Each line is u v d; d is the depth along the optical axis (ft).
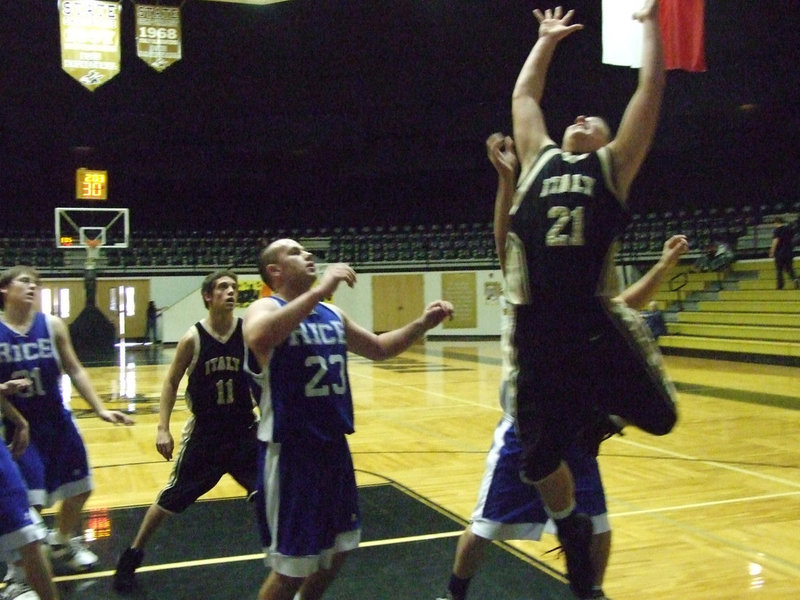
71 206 91.04
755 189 77.71
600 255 7.09
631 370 7.24
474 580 12.89
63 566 13.85
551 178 7.25
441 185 94.48
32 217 90.38
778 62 69.10
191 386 13.21
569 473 7.97
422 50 74.95
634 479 20.34
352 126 87.71
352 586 12.73
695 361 53.93
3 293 12.96
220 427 13.16
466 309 84.02
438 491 19.36
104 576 13.52
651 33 7.41
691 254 72.02
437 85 81.97
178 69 78.13
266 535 9.04
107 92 82.53
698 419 29.76
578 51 73.51
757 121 74.90
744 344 52.60
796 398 35.14
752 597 12.26
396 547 14.78
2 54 73.10
